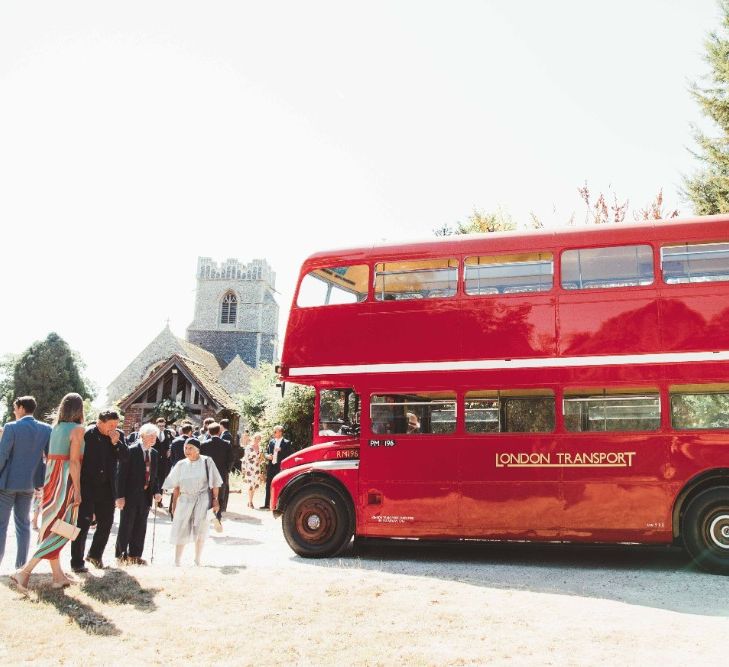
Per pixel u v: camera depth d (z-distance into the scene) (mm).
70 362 62125
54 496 7922
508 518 10938
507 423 11148
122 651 5945
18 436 8828
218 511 10078
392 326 11875
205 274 81812
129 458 10133
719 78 24750
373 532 11406
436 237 12164
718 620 7391
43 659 5699
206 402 43062
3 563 10180
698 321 10672
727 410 10453
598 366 10891
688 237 10953
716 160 25047
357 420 12148
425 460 11359
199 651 6000
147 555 11500
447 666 5711
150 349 65312
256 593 7914
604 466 10695
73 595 7566
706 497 10352
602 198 27266
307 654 5957
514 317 11359
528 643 6328
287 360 12258
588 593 8758
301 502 11727
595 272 11203
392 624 6875
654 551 12719
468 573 10211
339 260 12383
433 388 11500
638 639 6520
